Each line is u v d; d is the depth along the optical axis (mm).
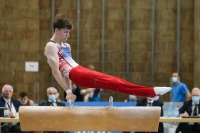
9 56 22516
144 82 23047
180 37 23062
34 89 22438
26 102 17188
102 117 8867
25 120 8883
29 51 22531
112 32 23016
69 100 8820
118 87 8625
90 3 23031
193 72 23062
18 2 22453
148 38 22984
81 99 19719
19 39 22516
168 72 23031
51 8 22781
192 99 15406
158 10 23078
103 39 22938
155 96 8586
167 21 22953
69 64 8945
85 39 23062
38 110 8836
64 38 9047
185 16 22953
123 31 23047
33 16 22469
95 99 19828
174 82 19594
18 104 15414
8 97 14930
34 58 22547
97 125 8922
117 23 23016
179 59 23047
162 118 13398
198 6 22484
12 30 22469
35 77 22469
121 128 8992
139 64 23109
